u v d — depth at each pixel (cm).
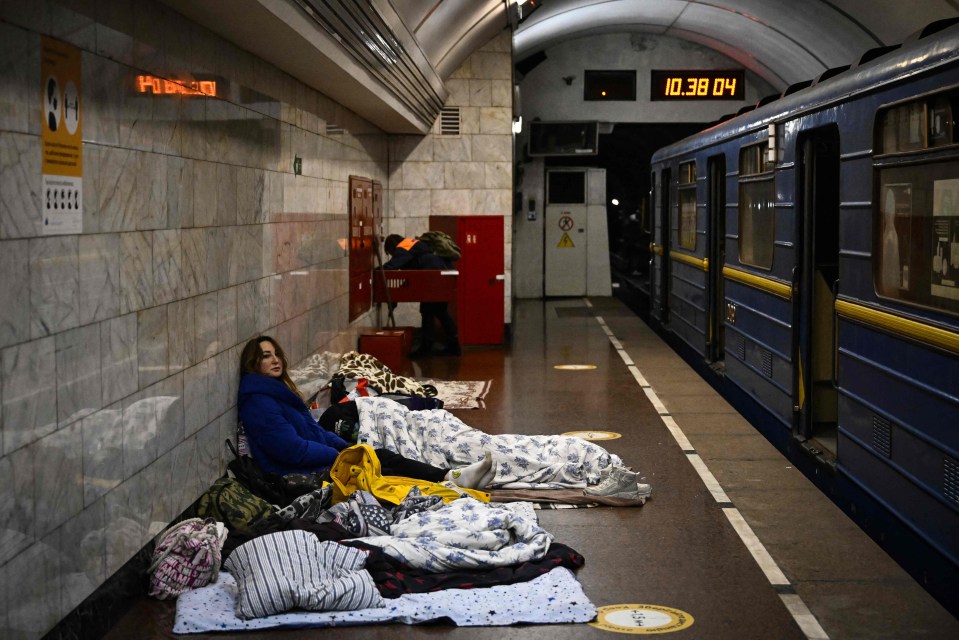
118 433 477
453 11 1147
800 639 468
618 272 3281
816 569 565
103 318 459
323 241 995
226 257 656
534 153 2334
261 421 674
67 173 422
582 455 760
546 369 1328
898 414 588
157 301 529
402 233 1623
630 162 3219
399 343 1212
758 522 655
